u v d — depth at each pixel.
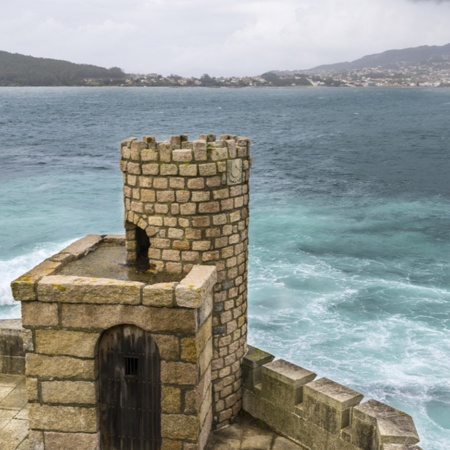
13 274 35.06
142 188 11.90
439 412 22.64
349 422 11.38
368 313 30.66
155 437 11.23
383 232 45.62
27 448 11.62
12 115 186.25
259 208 53.12
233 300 12.58
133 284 10.43
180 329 10.48
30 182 64.31
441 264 38.38
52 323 10.69
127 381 11.05
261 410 12.95
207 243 11.90
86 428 11.12
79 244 13.45
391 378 24.70
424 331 28.73
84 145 103.12
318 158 87.88
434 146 102.31
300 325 29.20
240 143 12.27
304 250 40.78
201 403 11.18
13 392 13.45
